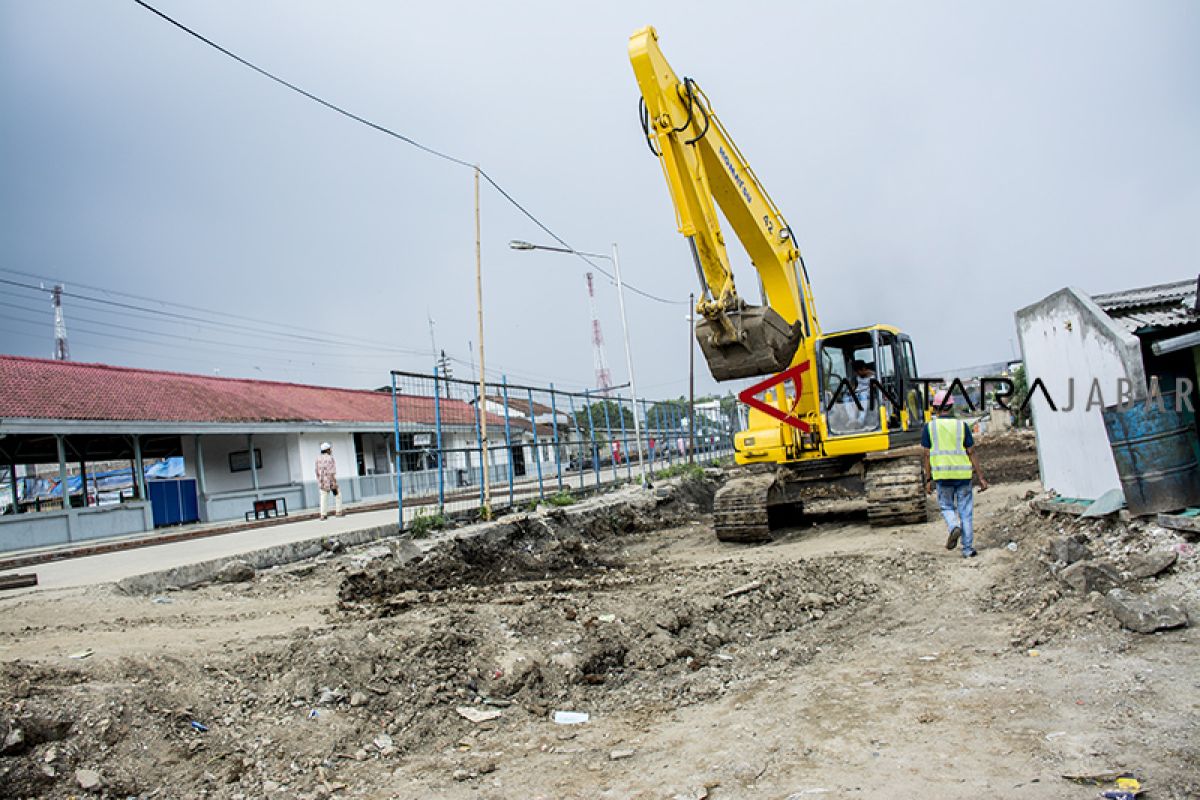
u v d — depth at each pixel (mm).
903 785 3594
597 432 21094
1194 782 3303
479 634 6336
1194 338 6617
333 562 11523
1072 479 8781
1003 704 4434
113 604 8250
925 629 6273
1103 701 4273
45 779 4059
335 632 6352
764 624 6879
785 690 5215
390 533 13602
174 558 12023
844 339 12750
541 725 5047
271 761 4531
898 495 11648
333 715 5074
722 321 9117
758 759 4109
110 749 4391
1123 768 3496
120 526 21750
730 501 12141
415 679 5590
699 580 8641
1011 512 10508
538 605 7258
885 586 7891
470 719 5137
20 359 23969
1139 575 6031
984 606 6684
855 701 4812
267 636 6414
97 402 23172
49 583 9602
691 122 9469
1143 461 6652
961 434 8703
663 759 4281
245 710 5031
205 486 27391
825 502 16672
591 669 5973
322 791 4215
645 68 8867
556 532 13875
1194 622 5188
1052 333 8812
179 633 6590
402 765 4559
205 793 4195
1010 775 3564
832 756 4035
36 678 4906
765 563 9719
